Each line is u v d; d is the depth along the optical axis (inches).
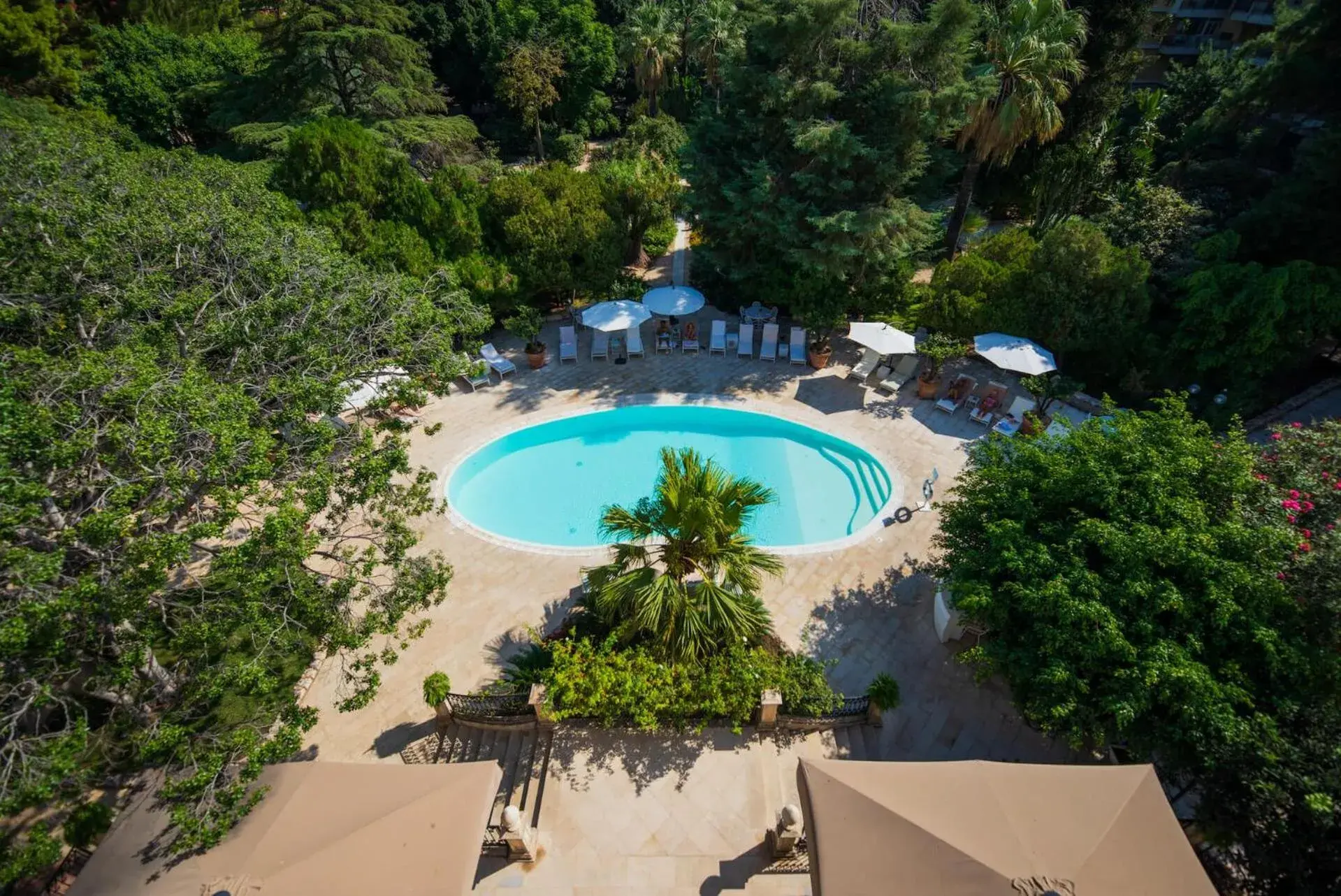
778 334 977.5
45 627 293.6
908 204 861.8
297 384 426.9
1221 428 756.0
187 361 411.2
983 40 965.2
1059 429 713.6
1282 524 402.0
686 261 1241.4
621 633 461.4
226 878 297.0
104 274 472.4
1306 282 698.8
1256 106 953.5
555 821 412.2
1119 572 396.5
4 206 485.4
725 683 429.1
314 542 372.2
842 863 307.0
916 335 937.5
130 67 1459.2
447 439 769.6
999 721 478.0
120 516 304.7
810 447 784.3
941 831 310.2
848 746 460.1
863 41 824.9
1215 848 390.3
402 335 522.9
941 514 557.3
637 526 463.8
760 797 425.1
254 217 615.2
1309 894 334.0
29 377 351.9
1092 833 309.6
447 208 899.4
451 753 463.5
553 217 904.9
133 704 414.9
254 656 427.2
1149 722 374.3
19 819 394.0
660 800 423.2
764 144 906.7
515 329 866.8
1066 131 1161.4
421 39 1866.4
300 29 1161.4
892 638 539.2
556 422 800.9
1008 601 414.6
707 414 820.6
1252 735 331.9
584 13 1857.8
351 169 846.5
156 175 701.3
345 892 295.9
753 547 500.1
